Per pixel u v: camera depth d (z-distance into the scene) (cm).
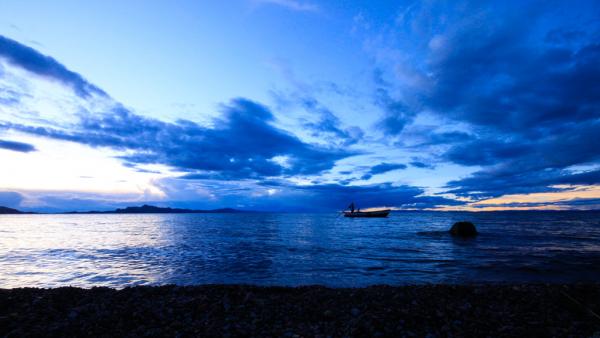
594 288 1262
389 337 778
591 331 825
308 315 965
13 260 2350
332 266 1994
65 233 5606
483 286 1316
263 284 1529
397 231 5694
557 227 6303
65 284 1590
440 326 858
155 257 2444
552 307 1038
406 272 1792
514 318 925
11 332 806
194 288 1297
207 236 4641
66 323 878
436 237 4144
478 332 816
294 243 3497
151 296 1188
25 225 9619
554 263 2025
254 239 4050
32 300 1102
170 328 845
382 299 1121
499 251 2636
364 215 13288
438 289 1254
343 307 1034
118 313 963
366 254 2536
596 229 5584
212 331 827
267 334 811
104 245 3384
